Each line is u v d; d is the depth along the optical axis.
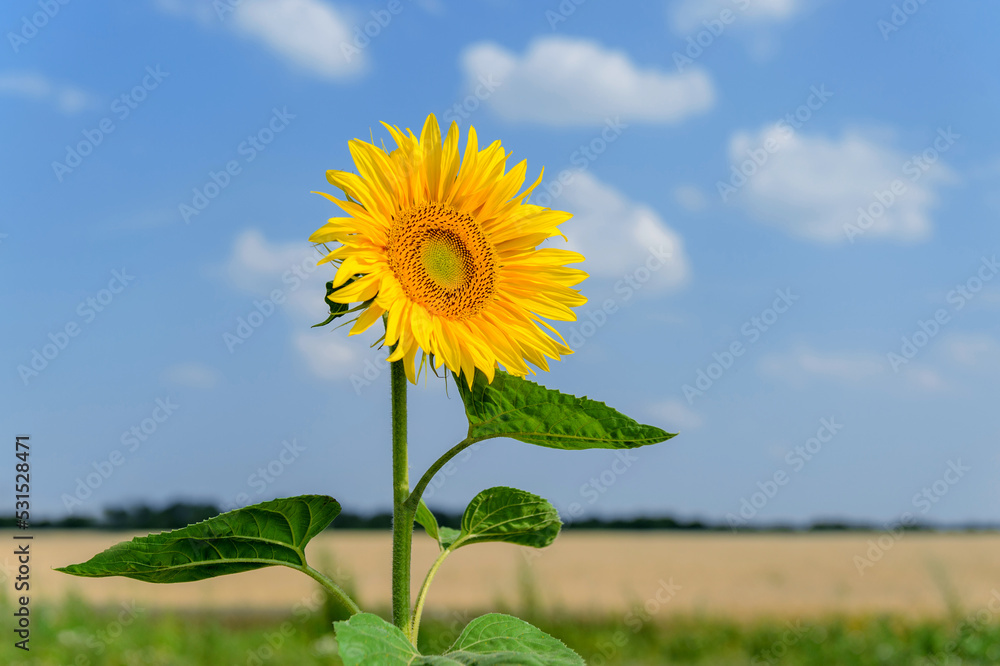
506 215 1.17
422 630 3.24
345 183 1.08
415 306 1.10
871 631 3.62
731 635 3.61
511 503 1.18
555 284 1.18
